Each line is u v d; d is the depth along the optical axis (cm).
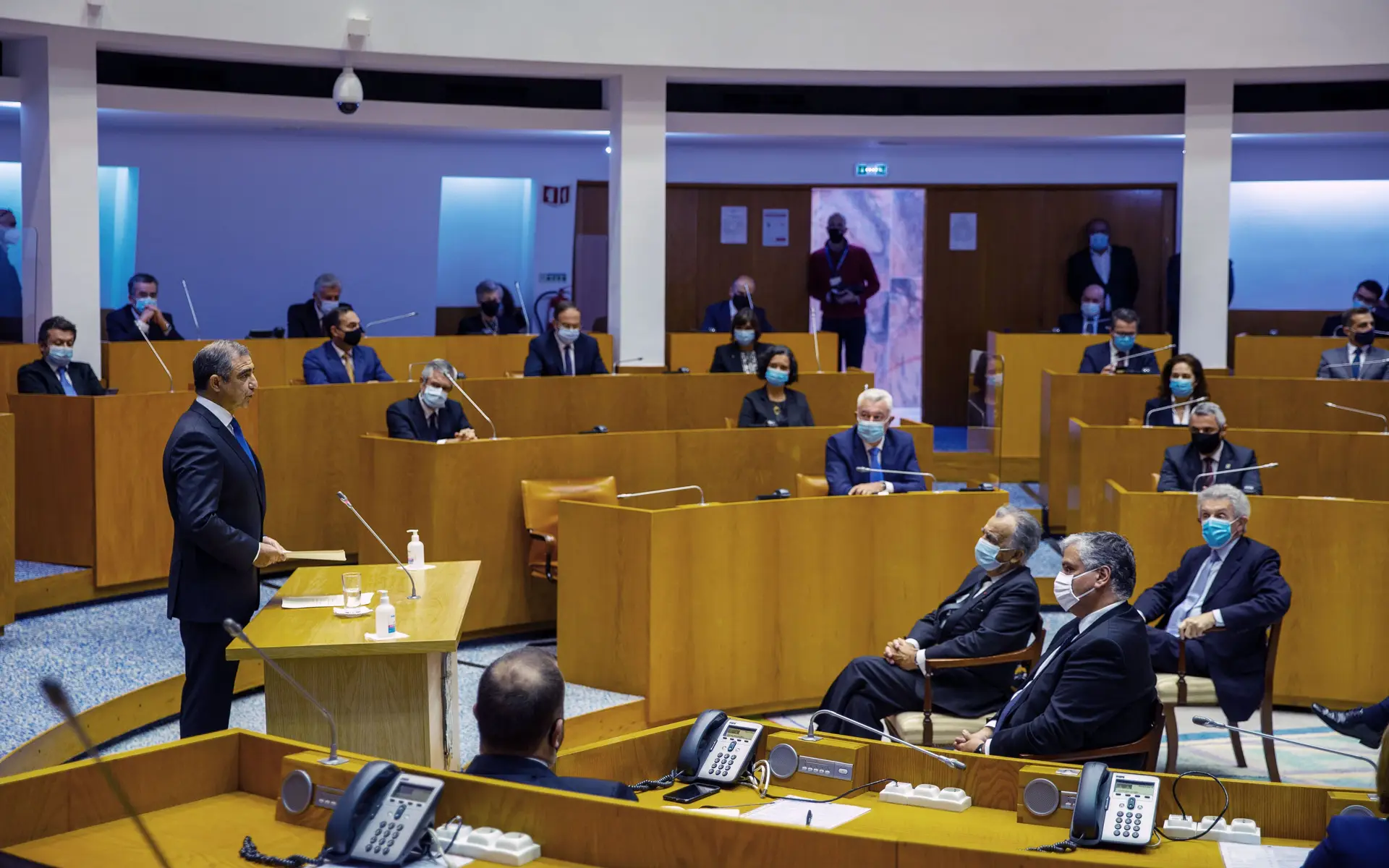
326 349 870
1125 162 1420
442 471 699
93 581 731
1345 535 630
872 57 1066
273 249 1381
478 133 1345
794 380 828
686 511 602
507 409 901
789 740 369
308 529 809
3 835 286
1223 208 1101
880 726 509
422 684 425
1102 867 251
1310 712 644
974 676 509
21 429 736
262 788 320
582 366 967
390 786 278
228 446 452
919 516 651
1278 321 1445
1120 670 411
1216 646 541
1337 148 1392
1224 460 720
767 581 623
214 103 1041
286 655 402
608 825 272
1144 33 1061
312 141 1370
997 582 520
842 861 260
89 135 937
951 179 1429
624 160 1105
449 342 1109
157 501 755
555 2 1037
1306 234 1444
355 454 822
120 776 304
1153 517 664
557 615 681
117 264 1352
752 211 1436
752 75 1102
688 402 960
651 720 595
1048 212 1428
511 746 298
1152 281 1427
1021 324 1438
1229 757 575
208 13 942
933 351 1448
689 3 1055
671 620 600
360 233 1405
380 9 994
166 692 588
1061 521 951
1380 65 1048
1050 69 1068
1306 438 789
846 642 642
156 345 966
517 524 723
